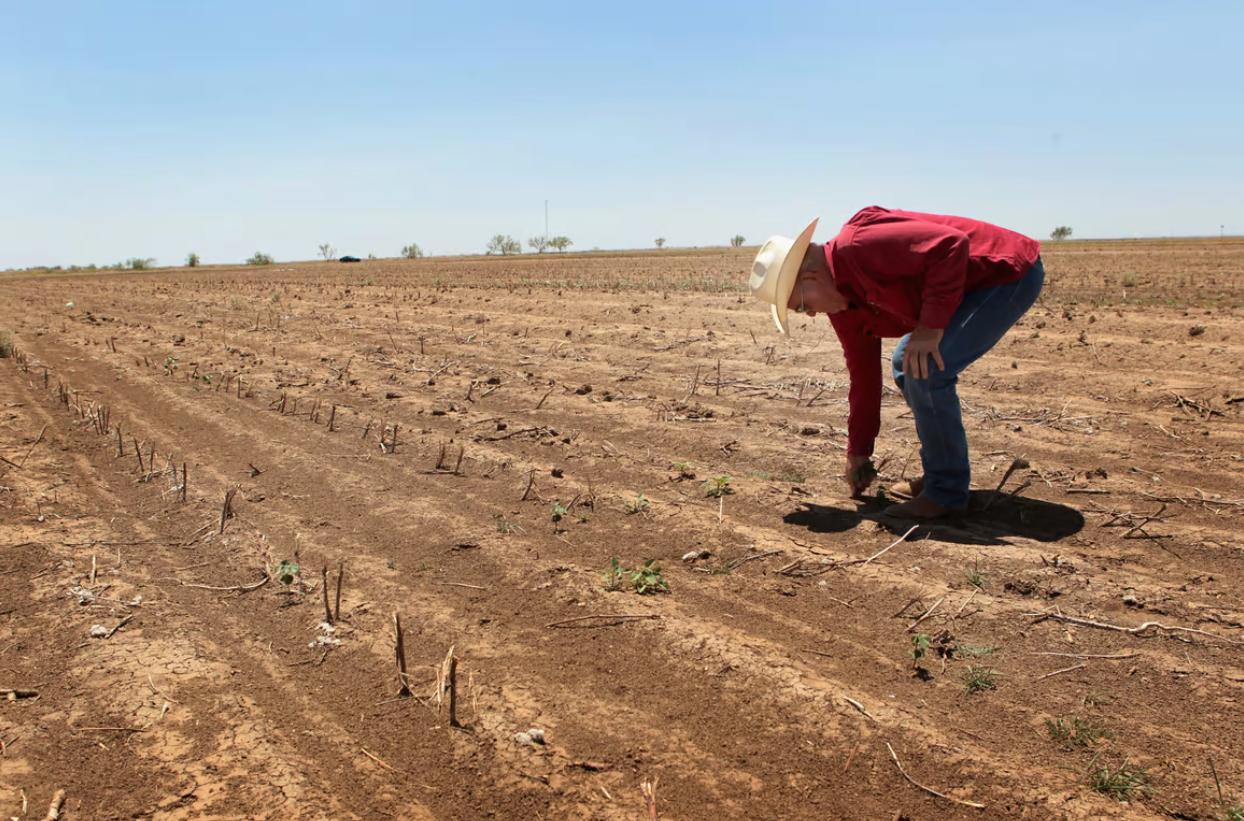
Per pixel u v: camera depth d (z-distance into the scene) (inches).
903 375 187.5
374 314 610.5
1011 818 103.3
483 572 173.5
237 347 469.1
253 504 215.0
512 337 469.7
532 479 216.5
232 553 185.2
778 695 127.7
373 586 167.3
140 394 349.7
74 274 2113.7
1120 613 148.7
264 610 160.1
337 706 128.7
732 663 136.0
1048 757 113.7
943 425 184.5
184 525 202.5
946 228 170.1
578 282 954.7
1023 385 309.6
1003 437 251.6
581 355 407.5
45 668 138.9
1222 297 586.9
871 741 117.3
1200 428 248.5
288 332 526.6
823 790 109.3
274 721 125.1
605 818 104.6
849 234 175.8
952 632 145.4
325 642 146.7
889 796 108.0
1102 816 102.4
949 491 189.9
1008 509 198.2
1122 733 118.0
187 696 130.6
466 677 135.2
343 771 113.9
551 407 306.8
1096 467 224.8
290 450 258.2
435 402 319.0
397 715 125.9
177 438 279.1
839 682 131.4
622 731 121.2
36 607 159.6
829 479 224.2
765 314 510.3
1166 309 494.3
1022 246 177.9
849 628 149.1
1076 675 132.0
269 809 106.0
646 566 168.9
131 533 197.8
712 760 115.1
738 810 106.0
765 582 166.7
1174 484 208.8
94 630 149.7
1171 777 108.8
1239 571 163.0
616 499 210.8
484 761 115.2
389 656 141.8
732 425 273.9
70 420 302.8
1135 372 315.3
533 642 146.2
